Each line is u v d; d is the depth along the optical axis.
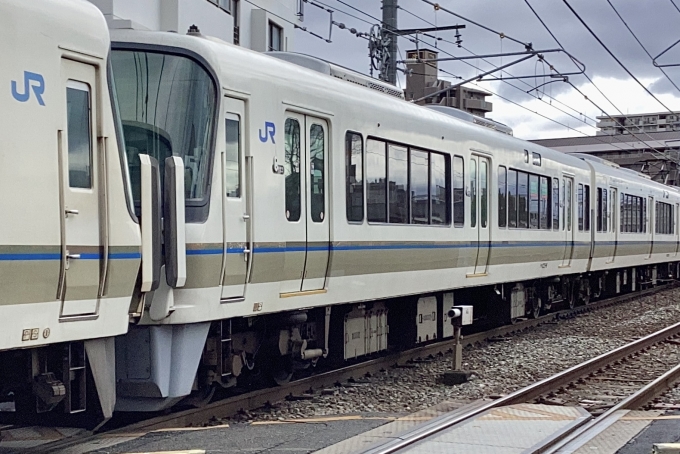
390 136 10.74
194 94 7.39
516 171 15.34
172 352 7.17
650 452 6.68
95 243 5.85
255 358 9.29
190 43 7.46
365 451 6.31
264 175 8.15
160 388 7.01
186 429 7.30
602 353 13.37
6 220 5.14
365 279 10.22
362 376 10.93
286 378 9.55
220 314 7.51
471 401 9.23
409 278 11.35
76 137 5.79
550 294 18.83
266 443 6.79
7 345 5.16
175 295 7.05
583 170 19.83
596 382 10.68
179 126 7.34
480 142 13.66
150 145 7.33
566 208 18.48
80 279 5.71
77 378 6.06
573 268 19.27
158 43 7.46
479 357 12.73
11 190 5.18
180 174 6.96
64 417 7.35
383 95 10.86
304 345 9.41
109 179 5.98
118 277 6.05
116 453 6.34
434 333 13.09
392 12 18.17
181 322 7.05
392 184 10.84
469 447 6.65
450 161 12.55
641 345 13.77
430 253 11.82
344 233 9.65
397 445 6.52
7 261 5.12
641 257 26.19
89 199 5.82
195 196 7.27
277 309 8.47
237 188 7.81
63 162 5.58
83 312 5.79
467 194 13.16
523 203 15.75
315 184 9.13
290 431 7.32
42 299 5.43
